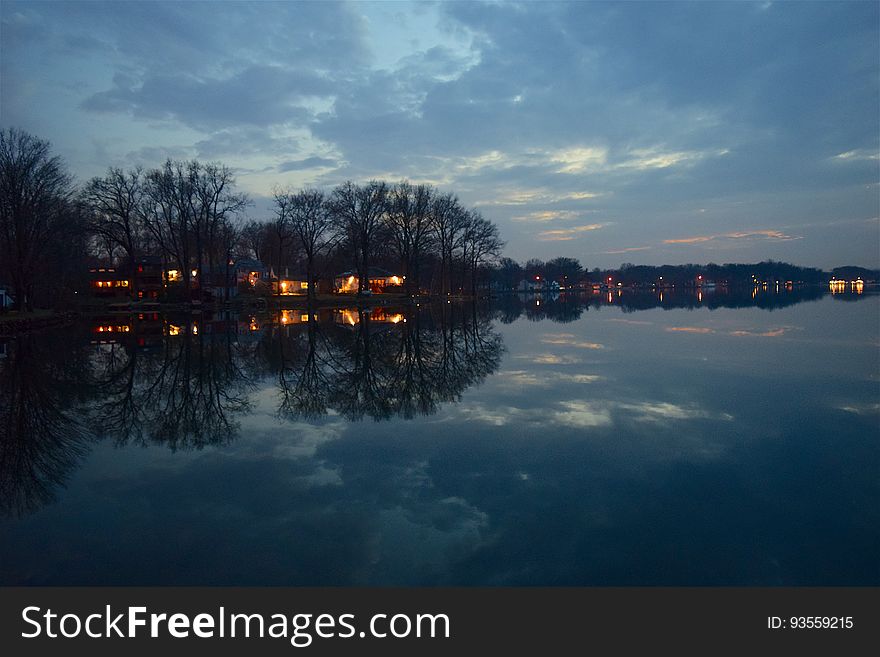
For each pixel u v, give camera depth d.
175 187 55.91
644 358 18.41
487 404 12.08
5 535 6.12
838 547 5.57
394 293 86.62
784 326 29.58
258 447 9.25
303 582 5.13
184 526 6.26
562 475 7.66
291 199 65.88
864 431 9.51
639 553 5.50
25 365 19.30
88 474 8.08
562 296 120.94
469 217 86.00
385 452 8.83
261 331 32.44
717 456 8.34
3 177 43.12
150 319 44.34
